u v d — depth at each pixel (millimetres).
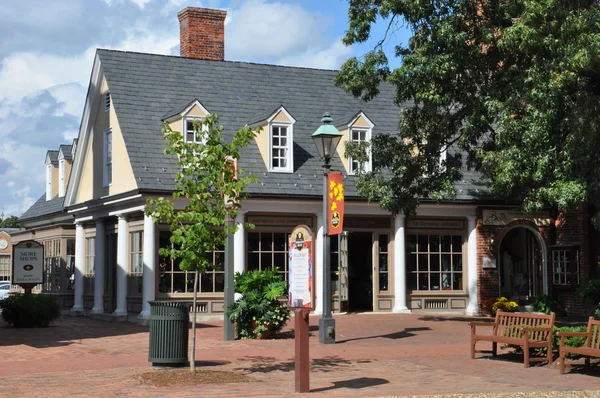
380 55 22859
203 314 25547
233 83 29375
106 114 28094
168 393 11867
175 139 13562
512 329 16016
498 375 14055
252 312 20328
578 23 18625
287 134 27391
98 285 28422
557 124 20188
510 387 12609
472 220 28594
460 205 28297
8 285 48906
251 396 11570
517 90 21172
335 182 19516
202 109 26859
